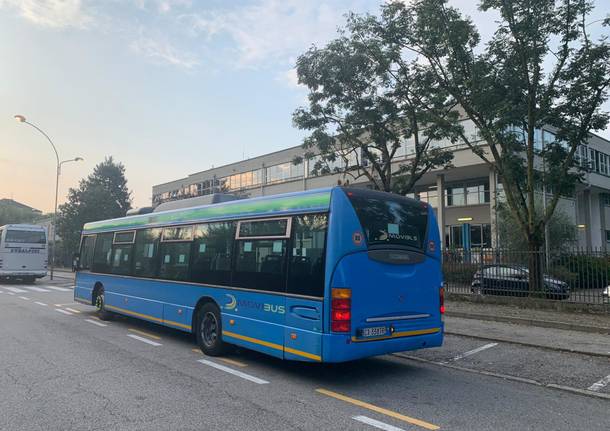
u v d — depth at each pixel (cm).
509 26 1484
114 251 1212
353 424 484
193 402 550
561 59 1492
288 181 4609
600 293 1232
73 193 4609
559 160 1606
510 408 550
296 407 538
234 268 781
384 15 1686
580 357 823
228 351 813
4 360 764
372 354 629
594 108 1498
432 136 1792
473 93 1595
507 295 1438
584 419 514
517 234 2359
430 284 718
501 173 1638
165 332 1070
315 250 637
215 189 5644
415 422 494
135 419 490
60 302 1725
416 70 1759
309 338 620
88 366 727
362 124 1831
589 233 3972
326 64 1717
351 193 649
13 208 9406
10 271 2844
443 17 1588
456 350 886
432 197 3728
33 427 466
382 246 660
